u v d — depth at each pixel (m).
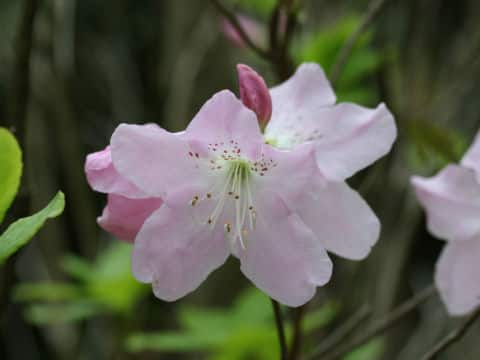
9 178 0.49
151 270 0.52
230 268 0.93
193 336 0.71
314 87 0.56
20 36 0.59
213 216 0.53
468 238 0.60
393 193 0.84
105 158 0.52
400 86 0.85
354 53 0.70
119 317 0.75
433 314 0.90
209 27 0.97
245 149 0.53
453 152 0.69
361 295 0.83
